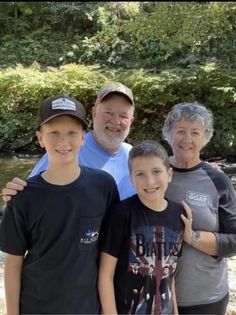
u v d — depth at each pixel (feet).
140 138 26.68
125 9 33.60
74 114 4.94
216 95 25.59
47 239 4.86
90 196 4.98
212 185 5.68
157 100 26.48
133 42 33.86
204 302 5.60
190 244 5.44
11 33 38.04
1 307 8.70
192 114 5.67
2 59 36.37
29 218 4.88
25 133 28.78
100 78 27.89
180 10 20.36
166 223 5.18
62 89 27.94
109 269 5.09
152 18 22.52
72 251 4.88
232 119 25.55
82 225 4.91
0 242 5.02
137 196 5.30
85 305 5.00
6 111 29.17
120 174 6.59
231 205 5.72
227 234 5.61
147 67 32.91
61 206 4.87
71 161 4.97
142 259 5.05
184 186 5.64
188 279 5.55
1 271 10.19
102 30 35.63
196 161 5.78
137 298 5.07
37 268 4.93
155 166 5.09
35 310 4.99
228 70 26.32
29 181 5.00
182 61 31.04
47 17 37.91
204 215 5.54
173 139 5.81
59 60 35.78
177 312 5.42
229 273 10.14
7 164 25.29
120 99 6.54
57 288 4.90
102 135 6.54
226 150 25.54
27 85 28.53
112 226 5.09
